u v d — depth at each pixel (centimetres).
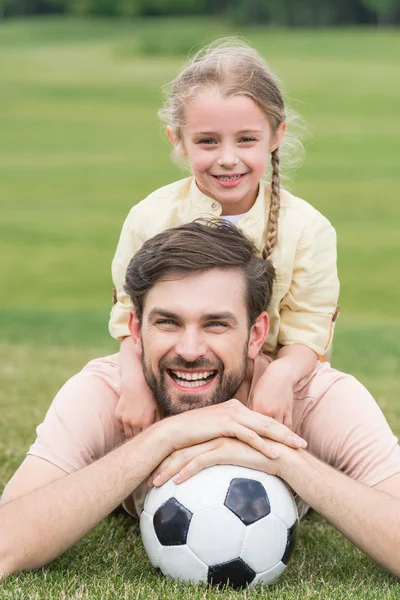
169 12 10500
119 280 482
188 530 380
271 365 438
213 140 446
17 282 1524
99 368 450
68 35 8131
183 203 472
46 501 384
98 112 3844
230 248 397
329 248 465
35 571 390
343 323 1212
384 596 368
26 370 860
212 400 405
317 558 429
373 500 384
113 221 2031
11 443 595
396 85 4459
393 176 2559
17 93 4331
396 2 9412
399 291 1469
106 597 358
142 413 423
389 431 423
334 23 9631
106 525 463
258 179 456
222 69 443
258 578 384
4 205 2202
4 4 11131
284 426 398
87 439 421
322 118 3600
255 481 388
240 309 399
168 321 395
